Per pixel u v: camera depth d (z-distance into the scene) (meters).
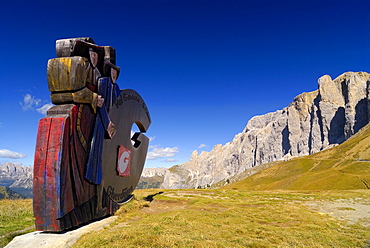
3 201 24.38
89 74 15.00
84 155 14.53
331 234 13.73
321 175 96.12
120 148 19.19
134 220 17.11
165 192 34.81
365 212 21.17
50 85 13.56
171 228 13.67
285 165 154.75
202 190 39.97
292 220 17.47
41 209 12.40
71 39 14.14
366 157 115.19
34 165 12.59
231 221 16.33
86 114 14.68
